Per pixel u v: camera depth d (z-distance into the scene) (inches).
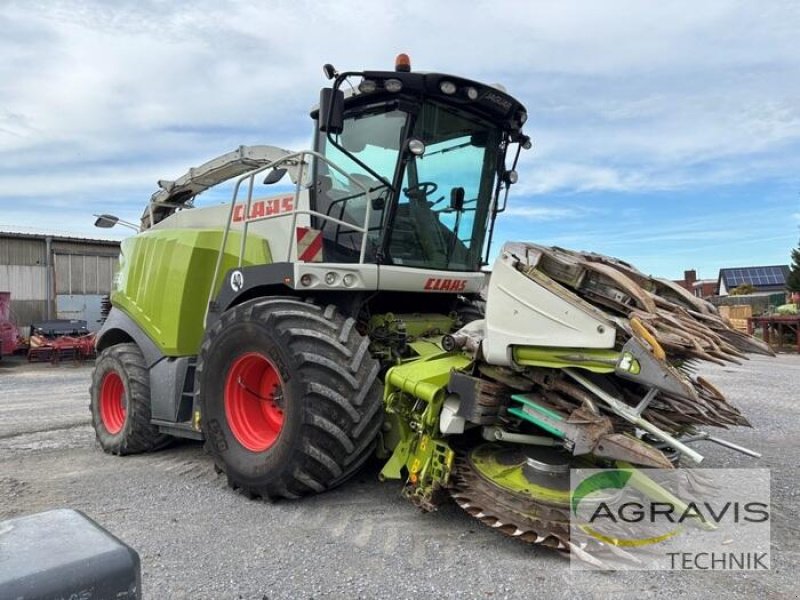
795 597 99.3
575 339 112.1
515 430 129.1
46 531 40.9
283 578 109.3
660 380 104.2
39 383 463.2
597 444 109.3
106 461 205.9
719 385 357.7
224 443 160.1
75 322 682.2
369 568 112.4
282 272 155.4
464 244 192.9
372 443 147.1
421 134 170.6
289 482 142.7
